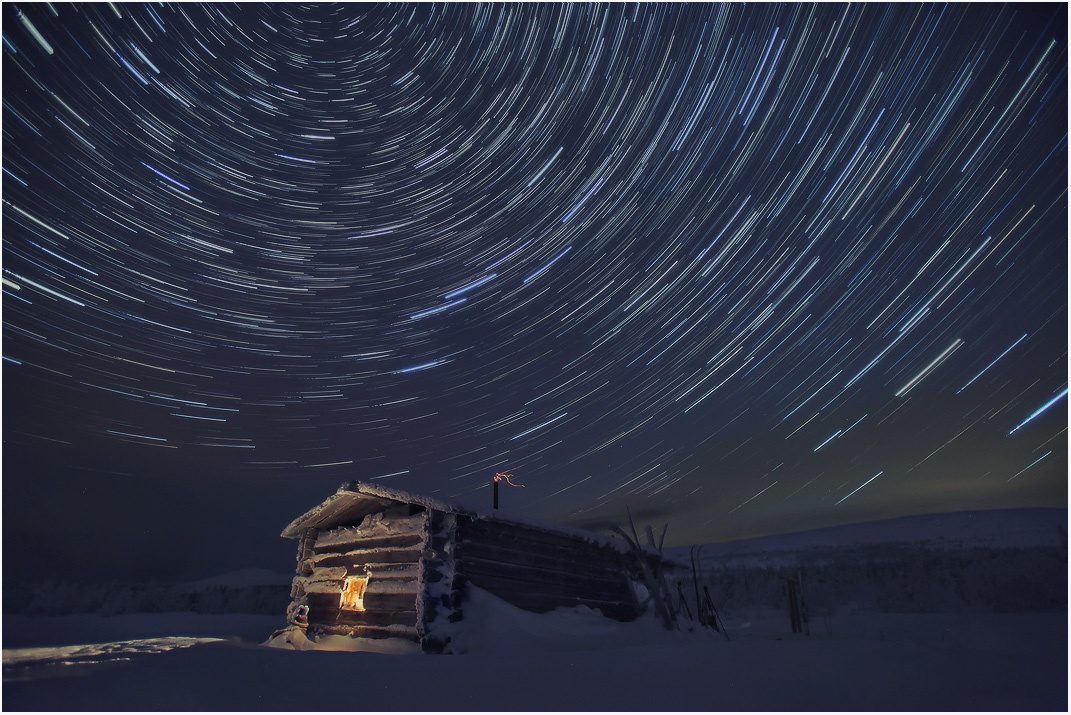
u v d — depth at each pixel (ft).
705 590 37.63
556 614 29.43
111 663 15.49
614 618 32.78
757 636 32.22
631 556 36.19
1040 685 13.98
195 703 11.17
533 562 30.22
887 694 12.76
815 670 15.74
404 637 24.75
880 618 39.78
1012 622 31.94
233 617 55.62
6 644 26.32
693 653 19.44
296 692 12.55
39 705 10.38
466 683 14.08
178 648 20.16
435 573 25.43
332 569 31.78
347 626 28.37
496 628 24.75
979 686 13.73
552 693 12.84
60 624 41.86
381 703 11.71
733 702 11.88
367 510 31.50
